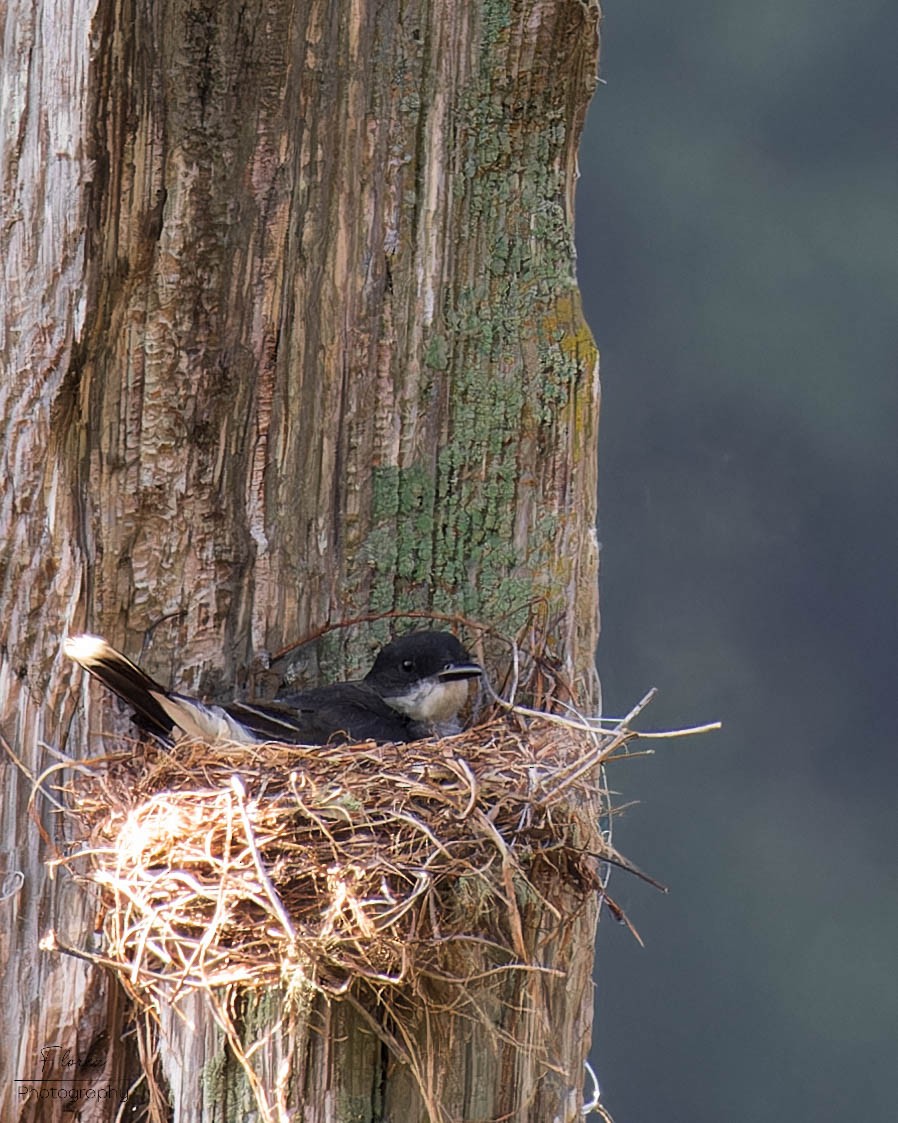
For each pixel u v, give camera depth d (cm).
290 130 824
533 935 761
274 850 691
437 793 701
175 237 789
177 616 812
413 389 874
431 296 877
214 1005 733
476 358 890
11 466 784
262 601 835
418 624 883
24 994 794
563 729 796
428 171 870
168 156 785
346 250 851
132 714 793
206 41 791
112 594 797
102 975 797
